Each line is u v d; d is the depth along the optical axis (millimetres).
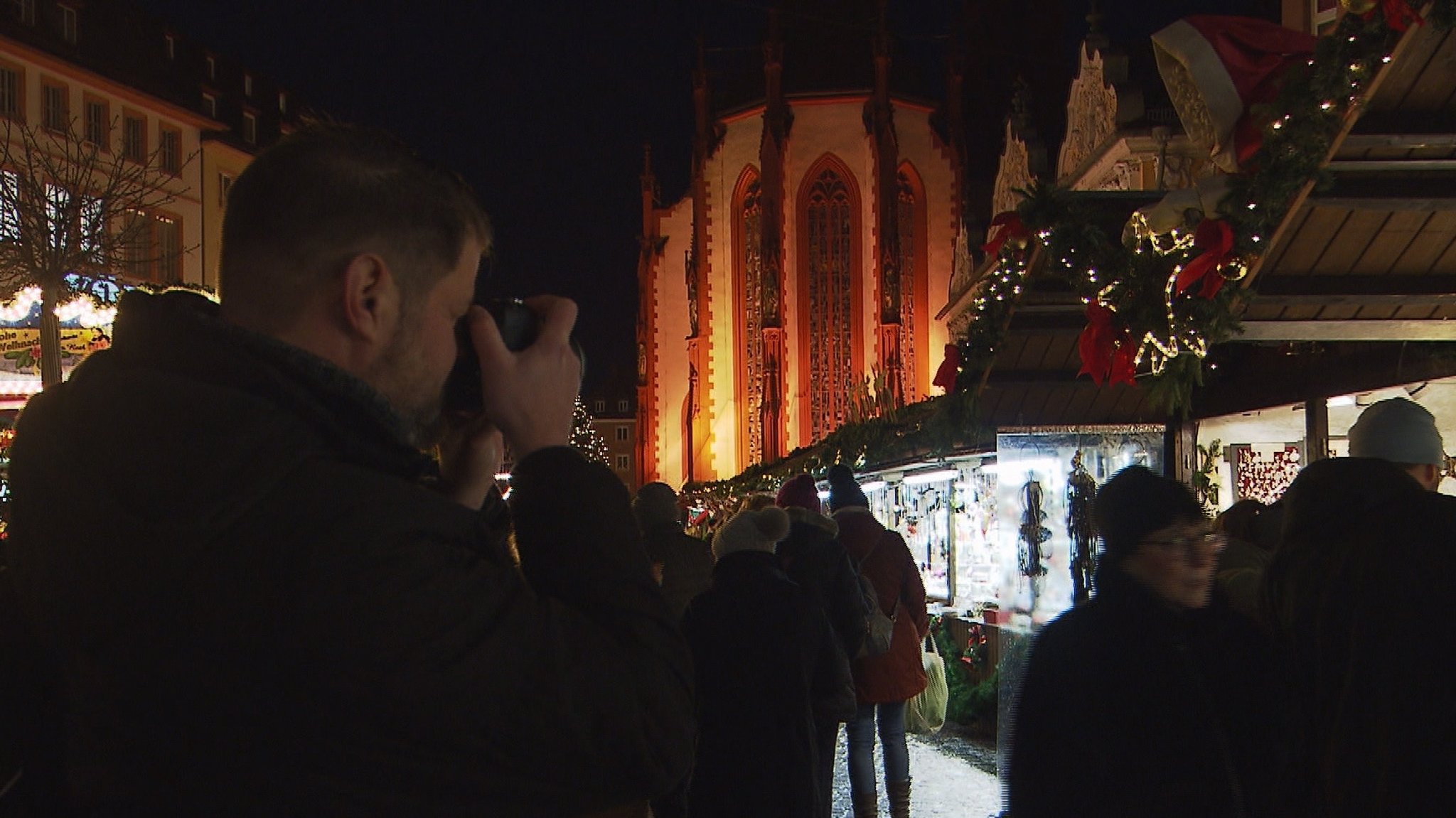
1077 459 8258
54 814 1185
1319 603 3215
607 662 1230
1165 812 2893
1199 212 5957
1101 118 24297
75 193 16953
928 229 65125
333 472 1155
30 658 1208
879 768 9617
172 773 1084
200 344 1198
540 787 1192
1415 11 4891
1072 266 6719
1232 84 5824
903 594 7590
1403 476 3324
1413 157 5637
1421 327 6453
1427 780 2893
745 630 4930
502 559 1294
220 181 42188
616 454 101750
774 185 63688
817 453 17688
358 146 1309
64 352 13961
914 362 64438
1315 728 3209
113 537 1086
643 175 71000
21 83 34875
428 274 1317
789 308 64250
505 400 1356
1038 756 3029
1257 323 6469
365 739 1101
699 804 4910
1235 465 9414
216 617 1076
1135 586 3066
